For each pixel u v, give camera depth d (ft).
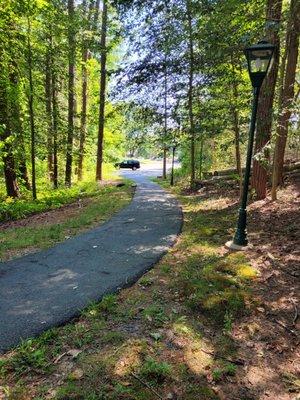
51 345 11.12
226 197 38.47
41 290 15.06
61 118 61.00
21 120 50.85
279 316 13.33
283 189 34.30
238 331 12.40
